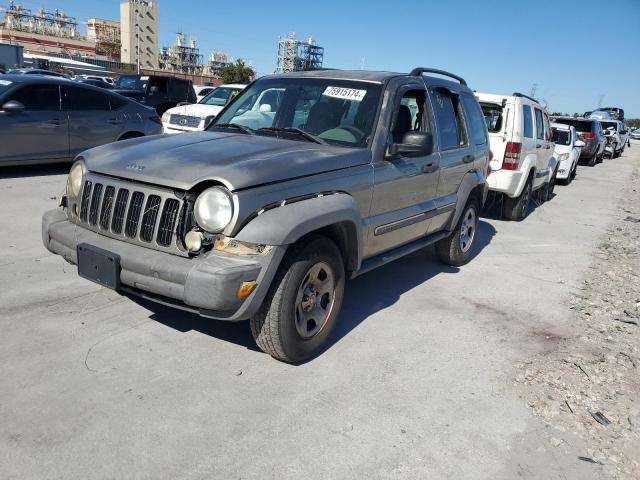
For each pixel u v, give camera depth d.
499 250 7.31
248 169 3.21
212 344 3.79
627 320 5.00
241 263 3.04
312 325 3.69
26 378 3.20
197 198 3.13
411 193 4.65
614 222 10.16
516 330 4.58
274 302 3.29
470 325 4.59
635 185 16.75
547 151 10.46
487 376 3.73
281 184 3.30
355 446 2.87
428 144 4.13
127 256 3.21
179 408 3.04
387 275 5.77
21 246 5.49
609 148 26.52
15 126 8.55
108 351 3.58
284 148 3.75
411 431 3.04
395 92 4.43
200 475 2.56
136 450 2.68
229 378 3.39
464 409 3.30
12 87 8.63
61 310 4.12
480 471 2.77
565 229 9.11
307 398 3.25
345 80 4.55
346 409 3.18
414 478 2.67
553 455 2.95
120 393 3.13
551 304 5.31
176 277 3.04
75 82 9.52
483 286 5.68
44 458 2.57
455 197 5.59
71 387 3.15
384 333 4.27
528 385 3.65
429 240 5.33
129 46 114.94
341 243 3.85
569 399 3.52
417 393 3.43
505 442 3.02
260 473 2.61
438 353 4.01
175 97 17.36
